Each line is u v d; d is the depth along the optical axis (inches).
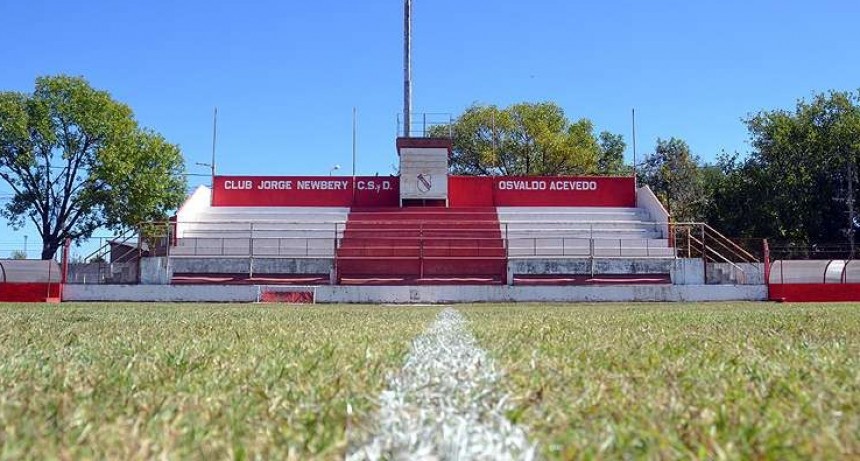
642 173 2906.0
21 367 205.8
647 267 1328.7
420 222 1536.7
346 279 1343.5
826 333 353.7
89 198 1824.6
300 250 1440.7
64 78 1822.1
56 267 1256.8
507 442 107.8
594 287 1221.7
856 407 141.3
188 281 1317.7
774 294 1223.5
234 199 1679.4
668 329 395.5
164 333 373.4
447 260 1396.4
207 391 163.5
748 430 117.7
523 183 1712.6
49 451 104.6
